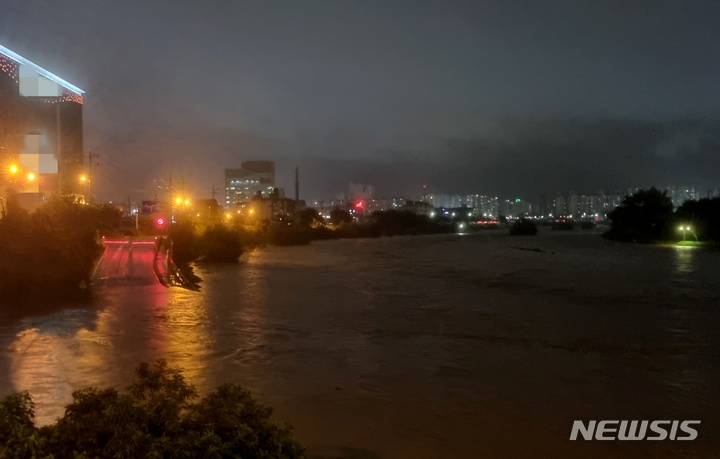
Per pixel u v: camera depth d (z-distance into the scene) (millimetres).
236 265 42594
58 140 35438
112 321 17719
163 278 27328
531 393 10789
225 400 5156
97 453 4434
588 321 19234
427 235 121938
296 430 8656
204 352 13867
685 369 12750
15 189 28109
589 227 173000
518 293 27172
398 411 9625
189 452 4426
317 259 50156
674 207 89000
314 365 12773
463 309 21828
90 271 26391
